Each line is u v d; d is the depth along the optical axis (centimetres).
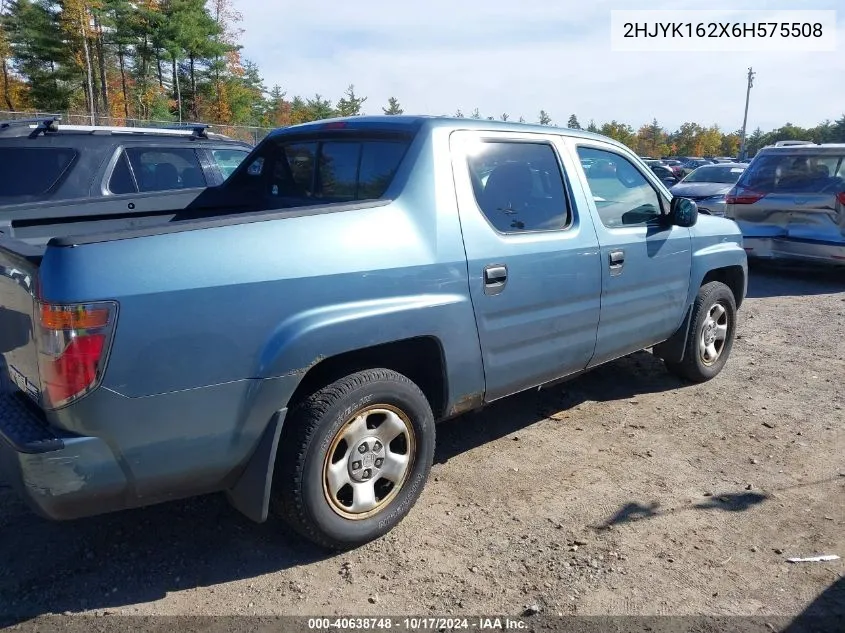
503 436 476
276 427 303
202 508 377
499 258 381
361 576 322
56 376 259
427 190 360
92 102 4322
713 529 366
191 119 4997
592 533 360
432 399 380
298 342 301
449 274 357
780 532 365
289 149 454
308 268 306
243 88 5472
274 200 468
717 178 1603
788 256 999
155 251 272
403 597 308
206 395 284
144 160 702
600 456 449
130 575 320
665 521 373
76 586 311
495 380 393
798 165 995
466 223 370
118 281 262
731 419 513
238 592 310
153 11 4597
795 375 611
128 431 271
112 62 5016
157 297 269
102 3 4422
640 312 494
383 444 344
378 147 393
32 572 320
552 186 432
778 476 427
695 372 573
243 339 290
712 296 564
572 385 575
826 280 1035
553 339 424
